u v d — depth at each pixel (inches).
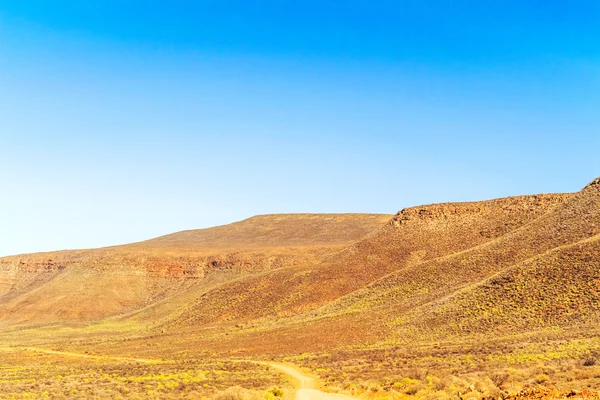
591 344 2037.4
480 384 1391.5
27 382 2178.9
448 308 3191.4
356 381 1777.8
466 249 4771.2
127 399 1664.6
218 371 2337.6
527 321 2731.3
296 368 2345.0
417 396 1405.0
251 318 4734.3
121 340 4416.8
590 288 2807.6
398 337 2997.0
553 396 1111.6
